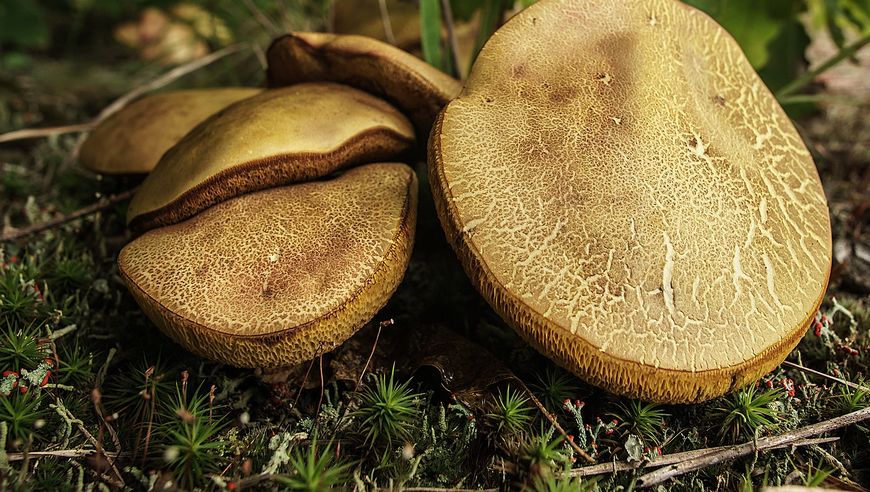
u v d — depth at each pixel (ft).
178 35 1.50
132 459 0.62
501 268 0.62
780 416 0.67
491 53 0.70
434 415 0.67
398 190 0.70
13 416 0.63
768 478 0.64
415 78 0.74
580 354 0.61
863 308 0.78
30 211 0.88
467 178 0.65
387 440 0.65
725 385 0.62
